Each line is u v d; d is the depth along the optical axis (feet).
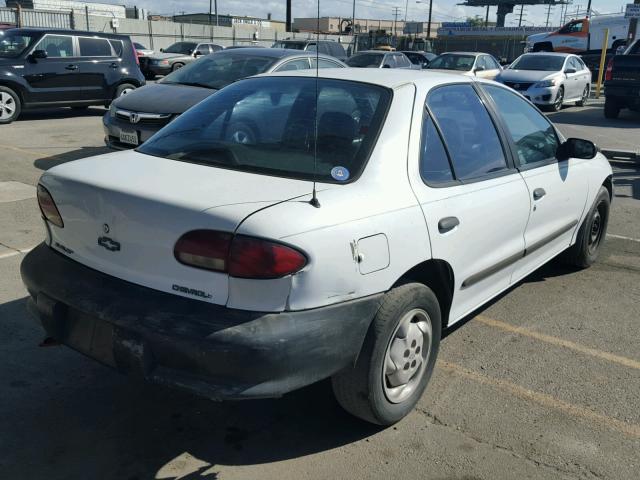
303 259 8.05
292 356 8.05
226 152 10.26
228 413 10.63
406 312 9.70
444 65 62.80
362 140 9.96
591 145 14.71
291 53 30.83
